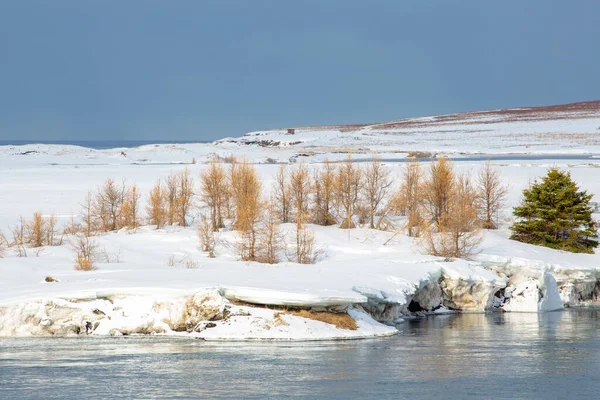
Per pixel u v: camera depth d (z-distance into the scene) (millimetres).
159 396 54250
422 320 87938
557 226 118188
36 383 57125
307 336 71625
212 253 105875
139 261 100812
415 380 58781
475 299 96312
